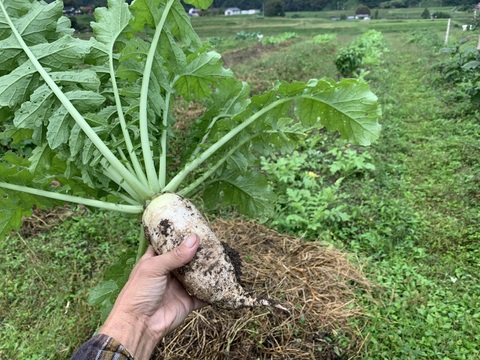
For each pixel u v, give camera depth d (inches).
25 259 35.3
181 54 20.3
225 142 19.3
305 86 18.4
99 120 18.8
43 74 18.6
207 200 23.0
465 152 50.2
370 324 27.0
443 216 39.1
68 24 21.8
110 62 20.4
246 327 25.9
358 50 114.4
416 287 30.4
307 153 53.4
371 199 41.3
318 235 36.7
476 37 134.5
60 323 29.1
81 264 34.9
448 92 75.4
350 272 31.3
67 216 41.9
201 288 17.2
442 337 25.8
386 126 59.6
